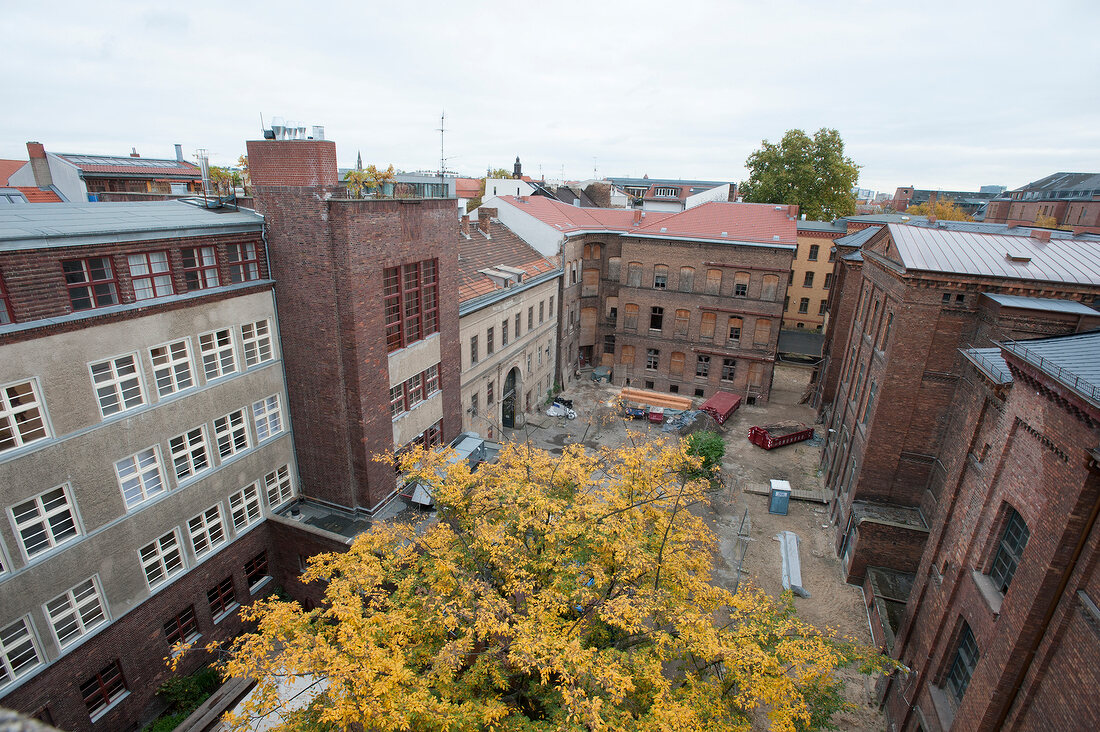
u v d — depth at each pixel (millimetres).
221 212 19438
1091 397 9266
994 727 11359
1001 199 87625
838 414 32031
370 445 21250
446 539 15164
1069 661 9656
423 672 13078
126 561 16344
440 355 25328
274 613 12141
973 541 13680
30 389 13688
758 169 67438
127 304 15391
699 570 15969
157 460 16891
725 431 38719
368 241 19453
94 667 15898
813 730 12992
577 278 46062
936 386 22016
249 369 19516
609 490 17469
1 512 13375
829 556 25750
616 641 14633
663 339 44750
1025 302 19156
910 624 16922
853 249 38938
